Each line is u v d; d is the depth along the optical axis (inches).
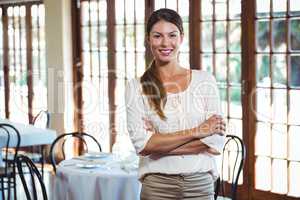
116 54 263.6
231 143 218.4
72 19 278.5
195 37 227.9
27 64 306.3
